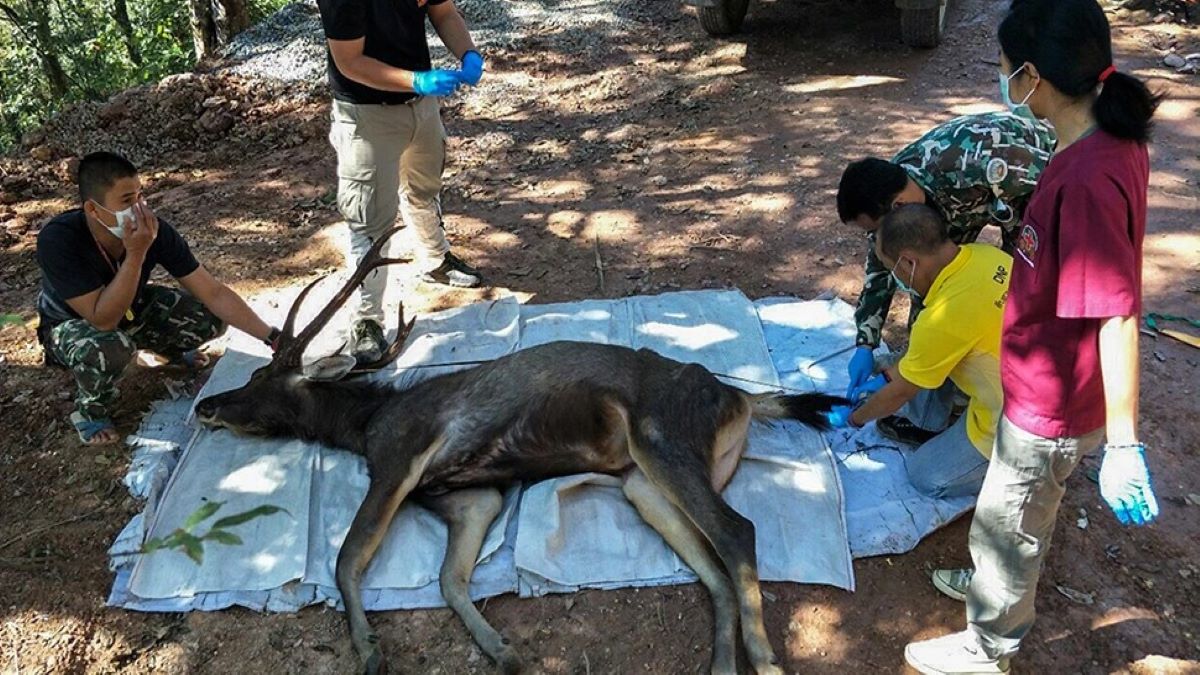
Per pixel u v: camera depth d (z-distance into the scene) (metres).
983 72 7.58
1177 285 4.99
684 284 5.19
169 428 4.22
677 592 3.34
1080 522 3.56
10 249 6.00
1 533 3.71
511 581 3.36
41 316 4.24
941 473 3.51
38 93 13.92
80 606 3.38
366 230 4.48
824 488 3.62
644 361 3.69
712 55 8.36
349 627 3.20
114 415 4.35
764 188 6.14
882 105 7.14
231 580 3.38
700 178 6.36
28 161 7.07
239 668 3.17
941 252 3.08
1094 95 2.22
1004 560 2.64
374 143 4.27
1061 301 2.17
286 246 5.87
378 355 4.41
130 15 14.87
